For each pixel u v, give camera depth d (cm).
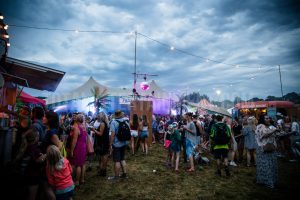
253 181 597
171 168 727
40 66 740
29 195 328
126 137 584
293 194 499
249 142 777
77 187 527
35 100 1105
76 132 518
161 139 1434
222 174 666
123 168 602
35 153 334
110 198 467
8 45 695
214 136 649
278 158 947
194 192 511
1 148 402
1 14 662
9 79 724
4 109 486
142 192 506
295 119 995
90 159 816
